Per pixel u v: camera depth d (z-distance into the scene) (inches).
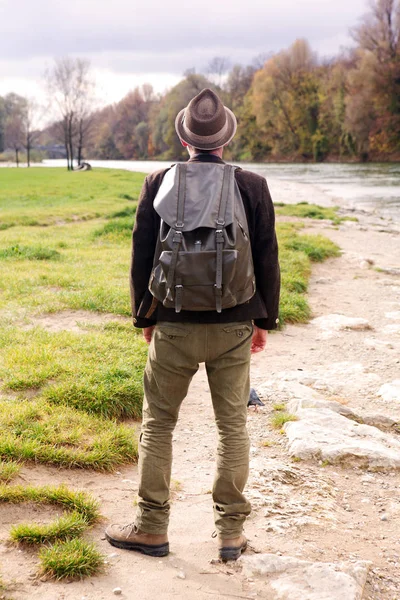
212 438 186.5
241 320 110.7
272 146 3848.4
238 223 105.9
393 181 1806.1
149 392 115.3
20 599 101.3
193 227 103.4
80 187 1343.5
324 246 556.7
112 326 281.6
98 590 105.5
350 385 237.0
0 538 118.9
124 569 112.1
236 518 115.8
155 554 116.5
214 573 112.3
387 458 168.7
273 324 116.6
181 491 149.9
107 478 154.3
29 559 113.2
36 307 308.3
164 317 109.7
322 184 1710.1
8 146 5438.0
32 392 199.5
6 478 141.5
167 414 114.4
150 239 110.7
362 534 133.2
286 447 179.0
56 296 326.0
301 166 2970.0
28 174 2026.3
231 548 115.6
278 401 216.2
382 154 3016.7
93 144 6574.8
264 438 186.9
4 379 206.5
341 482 159.8
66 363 220.5
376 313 355.9
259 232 111.5
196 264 102.4
